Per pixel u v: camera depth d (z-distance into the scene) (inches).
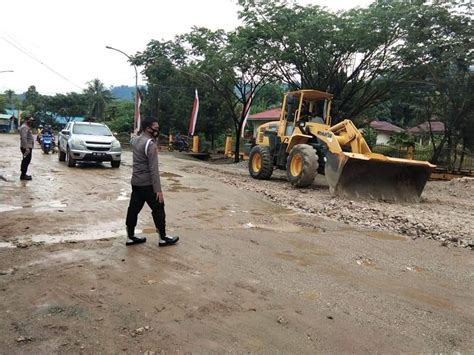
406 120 1707.7
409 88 742.5
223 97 1078.4
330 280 177.0
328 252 218.5
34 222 249.4
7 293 149.6
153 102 1312.7
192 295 154.2
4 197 320.8
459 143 872.9
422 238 259.9
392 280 181.3
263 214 310.7
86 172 507.2
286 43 720.3
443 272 195.2
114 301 146.0
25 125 407.5
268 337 125.8
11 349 114.2
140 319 133.6
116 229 243.3
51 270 173.2
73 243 212.2
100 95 2327.8
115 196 346.6
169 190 403.9
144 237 221.1
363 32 633.6
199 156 1116.5
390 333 132.4
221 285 165.2
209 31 925.8
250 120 1369.3
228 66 880.3
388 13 612.4
